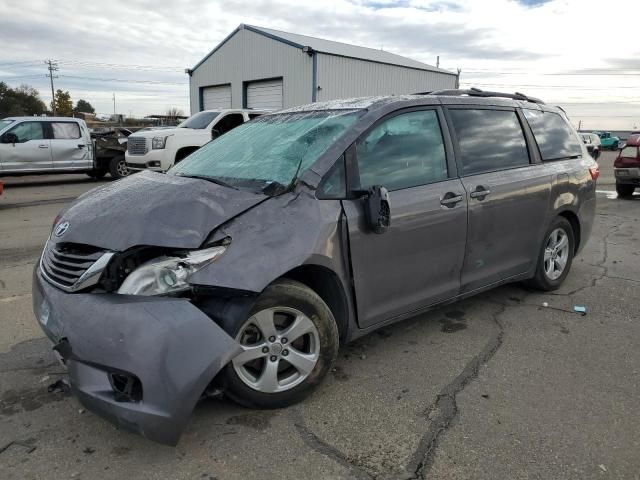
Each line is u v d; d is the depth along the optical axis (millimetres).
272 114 4273
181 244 2646
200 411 3059
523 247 4551
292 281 3010
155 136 13000
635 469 2568
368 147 3430
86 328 2555
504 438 2811
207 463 2617
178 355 2480
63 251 2908
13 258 6629
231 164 3582
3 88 81188
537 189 4520
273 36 26641
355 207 3230
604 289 5297
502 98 4590
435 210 3658
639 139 12703
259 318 2871
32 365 3611
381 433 2865
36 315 2965
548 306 4793
